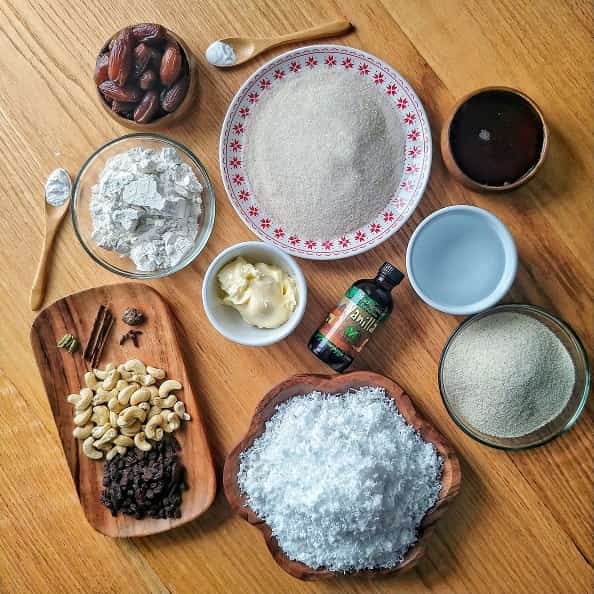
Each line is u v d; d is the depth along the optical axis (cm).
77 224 54
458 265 53
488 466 55
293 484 50
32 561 58
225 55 54
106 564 57
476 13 53
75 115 55
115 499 54
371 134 52
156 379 55
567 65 53
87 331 56
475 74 54
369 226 55
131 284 55
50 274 56
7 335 57
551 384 52
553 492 55
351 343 51
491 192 50
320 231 54
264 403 52
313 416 52
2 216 56
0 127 56
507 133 50
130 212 51
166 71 50
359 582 56
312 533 50
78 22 55
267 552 57
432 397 55
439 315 55
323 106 52
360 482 48
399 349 55
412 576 56
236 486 52
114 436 54
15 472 57
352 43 54
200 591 57
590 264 54
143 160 52
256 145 54
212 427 56
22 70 55
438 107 54
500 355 51
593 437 54
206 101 55
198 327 56
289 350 56
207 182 54
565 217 54
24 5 55
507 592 55
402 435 52
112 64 50
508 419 52
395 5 54
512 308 53
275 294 53
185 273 56
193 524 57
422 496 52
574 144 54
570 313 54
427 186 55
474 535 55
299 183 53
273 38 54
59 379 56
